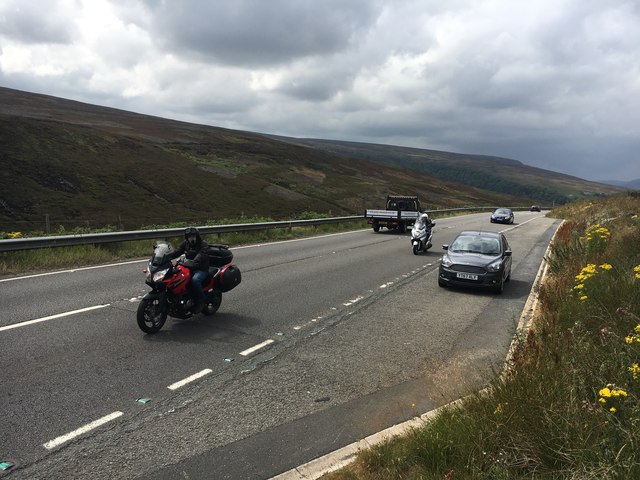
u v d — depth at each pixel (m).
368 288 10.77
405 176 131.12
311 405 4.79
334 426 4.37
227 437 4.10
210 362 5.80
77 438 3.93
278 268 12.95
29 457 3.63
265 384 5.25
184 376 5.32
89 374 5.22
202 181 60.44
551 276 11.80
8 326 6.71
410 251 17.98
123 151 64.31
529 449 3.37
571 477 2.94
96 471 3.52
